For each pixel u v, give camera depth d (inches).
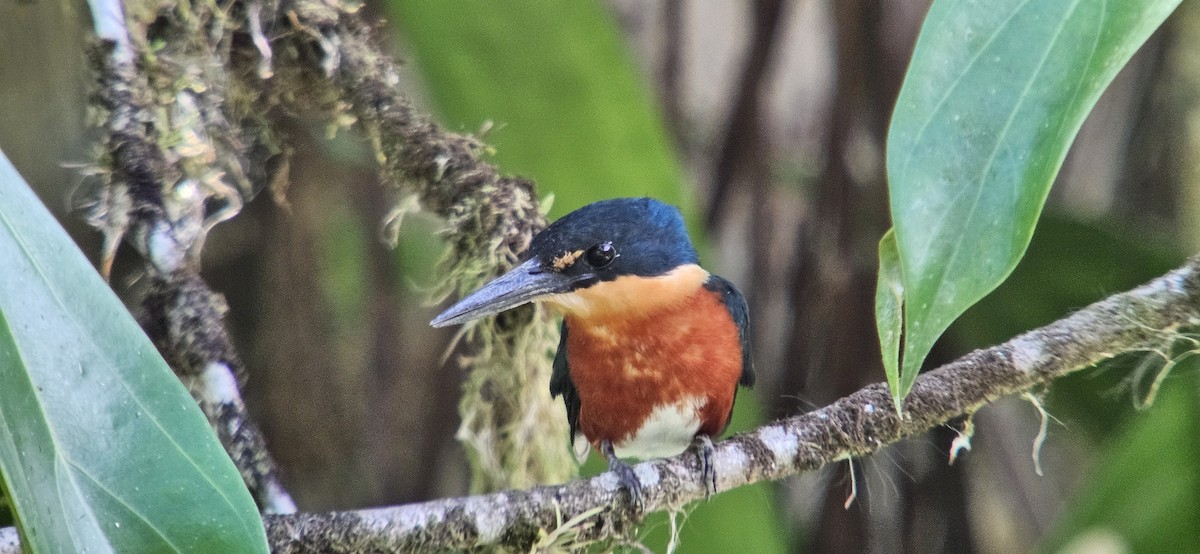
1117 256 292.2
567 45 259.8
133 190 209.0
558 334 272.8
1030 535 364.8
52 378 130.2
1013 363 201.3
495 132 261.3
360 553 180.4
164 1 219.9
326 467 362.3
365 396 367.2
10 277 131.0
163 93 216.5
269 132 255.4
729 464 207.8
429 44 257.8
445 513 187.0
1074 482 370.0
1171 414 229.1
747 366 275.7
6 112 301.3
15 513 120.3
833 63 353.1
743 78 352.5
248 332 357.4
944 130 123.6
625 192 267.3
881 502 344.5
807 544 339.6
